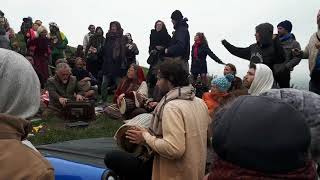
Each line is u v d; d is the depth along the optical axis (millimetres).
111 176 4664
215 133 1697
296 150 1567
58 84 11125
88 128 10273
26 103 2367
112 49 13695
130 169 4789
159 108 4438
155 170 4488
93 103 10953
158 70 4527
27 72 2381
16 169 2037
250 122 1600
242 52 8328
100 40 16078
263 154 1560
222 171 1644
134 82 11023
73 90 11227
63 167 4781
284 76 7688
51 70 16969
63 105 10812
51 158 4984
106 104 13344
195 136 4336
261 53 7832
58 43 17953
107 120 11008
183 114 4273
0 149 2096
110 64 13664
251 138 1579
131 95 9500
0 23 14562
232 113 1660
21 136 2238
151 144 4316
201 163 4383
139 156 4805
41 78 14898
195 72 14188
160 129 4410
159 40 11406
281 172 1570
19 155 2082
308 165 1642
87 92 11484
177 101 4348
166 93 4555
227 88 6637
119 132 4789
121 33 13820
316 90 7438
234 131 1615
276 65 7715
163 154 4254
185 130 4277
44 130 9844
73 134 9680
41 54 14984
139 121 4781
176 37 10188
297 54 7676
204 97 6719
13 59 2367
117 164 4836
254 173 1581
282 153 1556
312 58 7477
